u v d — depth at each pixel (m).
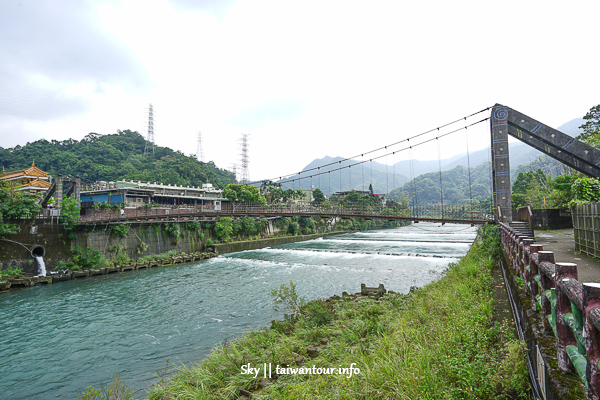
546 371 2.67
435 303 9.26
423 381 4.56
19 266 26.36
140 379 10.59
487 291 8.88
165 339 13.98
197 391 7.77
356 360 6.79
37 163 90.00
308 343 10.00
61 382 10.82
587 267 7.56
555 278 2.59
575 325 2.15
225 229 47.75
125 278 27.66
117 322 16.44
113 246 33.16
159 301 20.17
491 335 5.56
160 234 38.62
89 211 35.94
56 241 29.00
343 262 32.62
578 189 13.77
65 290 23.55
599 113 26.69
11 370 11.72
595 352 1.74
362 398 5.26
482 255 16.38
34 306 19.59
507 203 20.75
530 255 4.20
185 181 93.25
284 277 26.34
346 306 13.58
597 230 8.69
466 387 4.11
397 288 21.27
